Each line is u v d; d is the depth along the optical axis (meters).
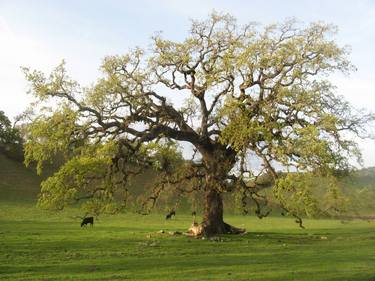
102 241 36.16
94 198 35.41
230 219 68.38
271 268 24.41
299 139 31.17
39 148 34.72
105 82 36.56
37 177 89.06
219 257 28.72
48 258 27.53
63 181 33.31
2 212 61.94
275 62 36.22
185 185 42.28
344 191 35.28
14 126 101.38
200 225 41.03
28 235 39.44
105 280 20.91
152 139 39.00
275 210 77.19
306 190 30.39
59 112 35.09
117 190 37.16
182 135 39.81
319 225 59.94
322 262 26.73
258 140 34.56
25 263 25.61
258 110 35.44
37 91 35.09
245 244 35.78
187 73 41.41
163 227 51.72
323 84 36.12
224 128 36.03
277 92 35.75
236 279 21.20
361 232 48.72
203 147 40.72
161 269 23.97
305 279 21.28
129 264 25.55
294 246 35.12
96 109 36.41
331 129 33.75
